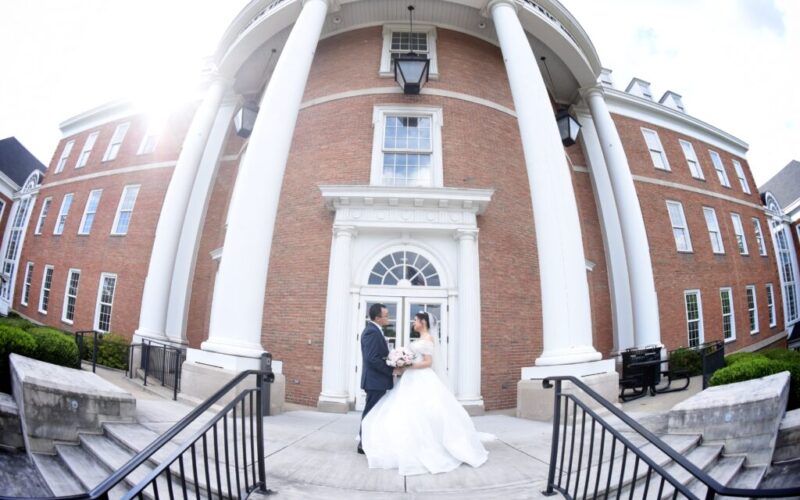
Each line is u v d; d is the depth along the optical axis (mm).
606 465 4359
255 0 11875
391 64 11867
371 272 9922
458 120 11344
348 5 11766
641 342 11867
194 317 13758
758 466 4516
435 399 4609
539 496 3617
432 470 4188
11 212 26734
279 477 4008
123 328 16234
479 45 12602
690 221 18703
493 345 9719
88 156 21297
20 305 21156
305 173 11102
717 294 18594
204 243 14336
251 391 3615
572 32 12289
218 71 13062
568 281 7773
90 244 18672
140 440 4660
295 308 9992
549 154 8469
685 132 20344
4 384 5414
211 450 4715
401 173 10914
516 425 6949
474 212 10016
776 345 20812
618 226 14180
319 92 11961
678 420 5332
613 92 18188
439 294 9734
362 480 3992
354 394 9211
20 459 4250
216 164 14328
